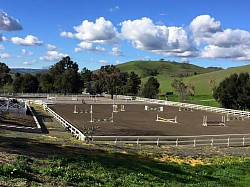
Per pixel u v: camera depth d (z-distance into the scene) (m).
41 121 49.19
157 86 123.06
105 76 131.88
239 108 88.94
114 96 121.81
